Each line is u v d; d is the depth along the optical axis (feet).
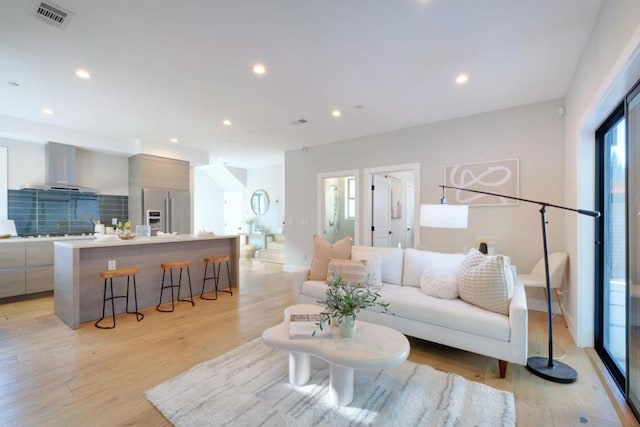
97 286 10.90
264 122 14.47
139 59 8.65
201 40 7.75
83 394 6.31
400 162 15.57
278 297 13.96
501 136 12.73
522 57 8.62
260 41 7.82
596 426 5.45
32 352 8.21
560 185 11.57
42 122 14.48
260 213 28.32
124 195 18.95
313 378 6.93
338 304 6.31
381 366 5.43
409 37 7.67
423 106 12.39
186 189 20.03
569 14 6.80
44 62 8.78
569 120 10.43
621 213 7.38
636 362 5.80
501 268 7.59
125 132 16.26
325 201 19.81
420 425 5.44
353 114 13.30
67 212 16.85
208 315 11.37
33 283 13.51
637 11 4.82
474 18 6.94
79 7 6.46
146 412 5.76
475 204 13.29
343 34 7.54
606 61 6.28
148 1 6.30
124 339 9.09
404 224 22.86
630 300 6.01
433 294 8.77
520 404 6.08
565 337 9.31
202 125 14.94
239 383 6.72
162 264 11.98
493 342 7.09
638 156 5.74
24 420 5.52
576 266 8.92
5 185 14.84
